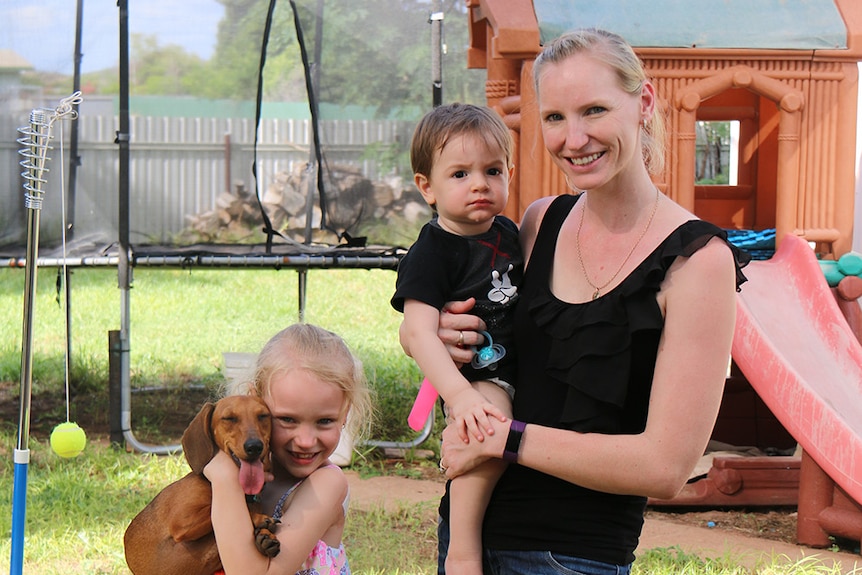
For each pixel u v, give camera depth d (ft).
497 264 8.48
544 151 18.12
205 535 7.88
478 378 8.25
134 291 43.80
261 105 22.45
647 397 7.48
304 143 22.94
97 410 25.64
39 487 19.21
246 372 8.55
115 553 15.76
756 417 22.57
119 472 20.24
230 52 22.61
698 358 7.08
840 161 19.56
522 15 18.44
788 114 19.31
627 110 7.37
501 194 8.66
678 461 7.09
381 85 22.94
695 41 18.76
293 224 22.88
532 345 7.94
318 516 8.11
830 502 16.74
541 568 7.59
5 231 22.68
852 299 19.17
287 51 23.09
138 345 32.99
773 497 18.95
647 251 7.45
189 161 22.33
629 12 18.90
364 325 38.01
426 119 8.92
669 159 18.93
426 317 8.29
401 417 24.30
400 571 15.14
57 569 15.16
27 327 10.81
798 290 18.75
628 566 7.74
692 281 7.13
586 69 7.32
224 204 22.39
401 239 22.93
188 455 7.92
